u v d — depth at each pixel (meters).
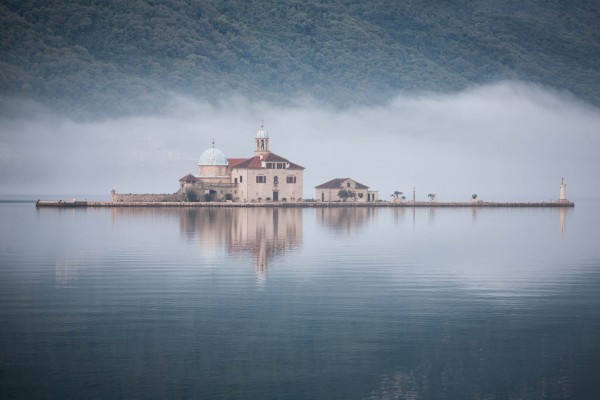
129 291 186.50
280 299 177.50
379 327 152.50
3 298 177.88
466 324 154.88
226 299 177.12
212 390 121.62
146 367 130.38
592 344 142.12
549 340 144.50
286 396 119.69
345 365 131.62
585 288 192.75
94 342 142.50
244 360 133.62
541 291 188.75
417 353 137.25
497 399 119.06
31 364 131.38
